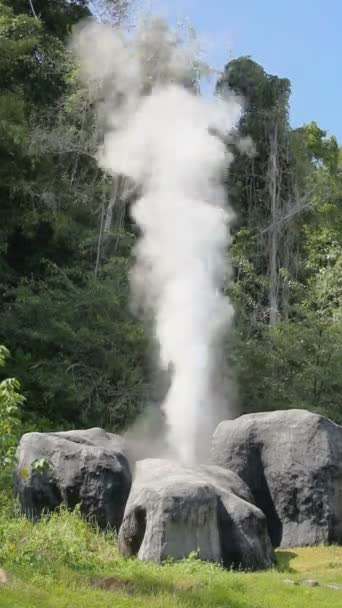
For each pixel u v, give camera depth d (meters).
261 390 21.78
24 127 23.73
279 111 29.86
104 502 12.64
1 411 11.25
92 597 8.49
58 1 30.09
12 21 25.75
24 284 24.02
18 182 23.81
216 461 13.92
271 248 28.38
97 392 21.12
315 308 25.34
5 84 26.39
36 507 13.01
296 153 30.44
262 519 11.59
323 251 28.52
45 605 8.05
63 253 25.48
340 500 13.08
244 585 9.51
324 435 13.24
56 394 21.09
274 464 13.45
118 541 11.69
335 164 35.62
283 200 29.95
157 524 10.94
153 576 9.62
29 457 13.16
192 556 10.72
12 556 10.12
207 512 11.11
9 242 25.72
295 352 22.11
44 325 21.75
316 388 21.62
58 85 26.94
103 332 21.73
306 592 9.32
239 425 13.91
